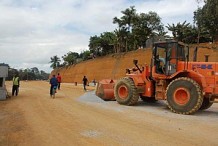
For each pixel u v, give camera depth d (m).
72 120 11.33
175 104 13.55
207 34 45.16
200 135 8.85
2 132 9.46
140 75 16.11
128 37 65.75
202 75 13.72
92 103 17.09
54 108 14.88
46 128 9.94
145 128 9.79
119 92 16.48
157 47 15.38
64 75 99.00
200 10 42.09
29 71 143.88
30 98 20.67
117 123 10.66
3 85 19.97
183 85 13.41
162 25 63.34
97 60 73.81
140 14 64.25
